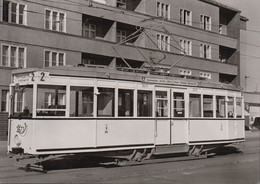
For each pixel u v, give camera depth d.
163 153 14.70
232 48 46.78
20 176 10.98
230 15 48.53
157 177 11.05
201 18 42.56
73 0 29.80
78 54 29.95
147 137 14.13
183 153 16.59
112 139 13.05
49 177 10.79
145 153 14.27
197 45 41.09
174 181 10.36
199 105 16.36
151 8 36.03
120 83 13.45
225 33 48.50
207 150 16.69
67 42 29.27
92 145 12.55
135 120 13.80
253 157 16.39
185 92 15.76
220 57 47.22
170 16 38.19
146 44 35.12
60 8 29.05
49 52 28.30
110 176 10.90
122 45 32.97
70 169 12.48
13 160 14.95
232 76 47.28
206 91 16.72
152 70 16.22
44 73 11.91
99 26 33.50
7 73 25.97
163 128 14.77
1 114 25.55
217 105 17.28
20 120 12.21
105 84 13.02
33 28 27.31
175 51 38.16
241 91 18.86
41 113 11.80
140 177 11.06
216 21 44.31
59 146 11.96
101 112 12.88
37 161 12.47
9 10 26.48
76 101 12.41
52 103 12.03
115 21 32.75
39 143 11.66
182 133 15.49
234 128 18.12
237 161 14.74
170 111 15.10
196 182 10.17
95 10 31.20
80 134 12.35
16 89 12.58
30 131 11.75
